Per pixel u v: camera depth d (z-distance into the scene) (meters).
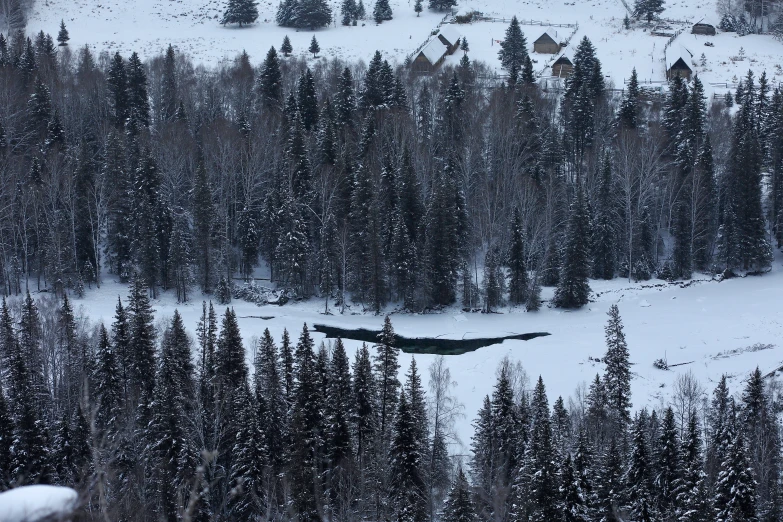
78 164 106.62
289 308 101.75
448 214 102.88
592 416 62.53
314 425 57.28
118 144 108.12
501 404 58.78
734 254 109.94
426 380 78.81
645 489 51.44
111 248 109.00
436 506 56.56
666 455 52.34
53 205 103.75
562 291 101.06
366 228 103.56
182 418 55.38
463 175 116.50
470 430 68.69
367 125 119.75
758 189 109.44
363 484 51.50
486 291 101.56
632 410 71.75
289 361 67.81
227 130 117.56
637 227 111.12
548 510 46.50
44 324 74.69
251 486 50.88
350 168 111.00
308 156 113.88
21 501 6.78
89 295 100.25
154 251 102.12
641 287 106.56
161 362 67.19
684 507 49.03
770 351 82.44
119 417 60.44
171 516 48.69
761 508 52.44
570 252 100.56
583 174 125.06
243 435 54.09
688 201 110.94
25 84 129.12
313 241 110.56
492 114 123.69
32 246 105.62
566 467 47.59
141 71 127.06
